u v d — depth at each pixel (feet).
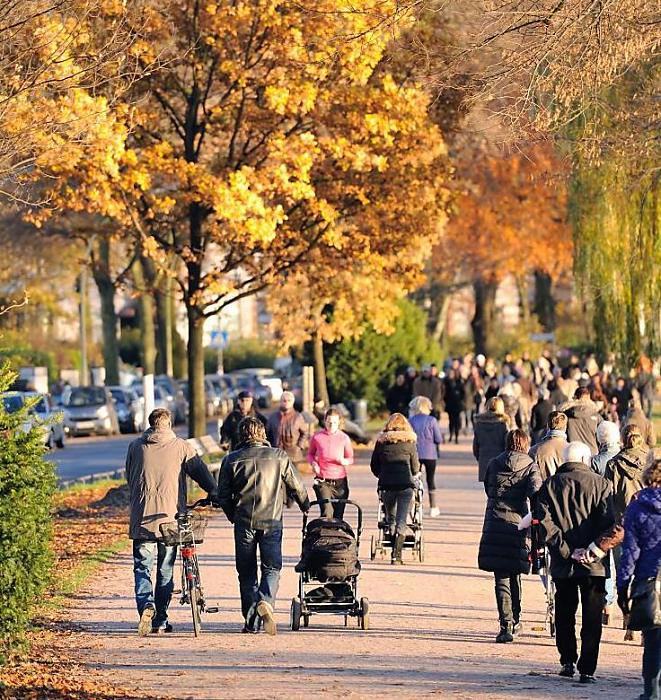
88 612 117.70
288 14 204.95
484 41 140.77
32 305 563.07
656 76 175.94
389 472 147.02
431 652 100.58
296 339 352.49
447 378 349.00
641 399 270.26
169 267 263.29
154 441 106.63
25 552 90.22
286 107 210.79
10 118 134.62
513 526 105.09
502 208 541.34
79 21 141.38
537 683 89.20
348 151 220.23
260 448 108.27
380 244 240.94
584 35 136.46
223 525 182.80
